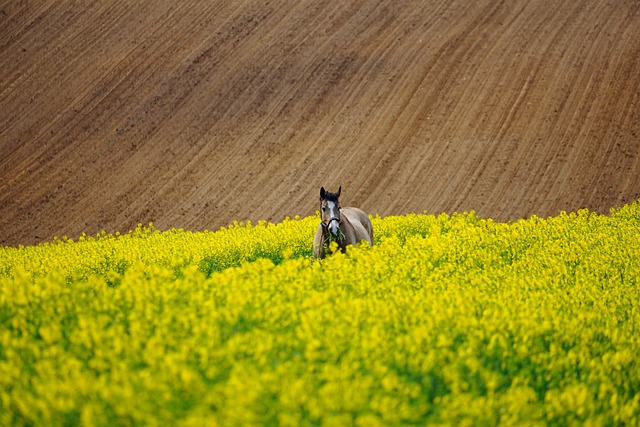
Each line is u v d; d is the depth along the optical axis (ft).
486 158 385.70
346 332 84.58
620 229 201.87
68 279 166.09
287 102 451.53
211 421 58.29
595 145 384.27
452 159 388.57
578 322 95.91
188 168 407.85
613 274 145.18
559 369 82.33
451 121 417.90
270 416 63.72
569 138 391.86
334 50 490.49
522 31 485.56
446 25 500.74
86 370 74.90
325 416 63.46
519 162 379.55
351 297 104.27
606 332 95.96
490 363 84.02
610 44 462.60
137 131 443.32
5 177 417.90
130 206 382.63
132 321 86.74
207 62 492.13
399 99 441.68
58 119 459.73
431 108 430.20
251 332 84.17
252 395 61.82
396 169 387.75
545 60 456.04
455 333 88.28
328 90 456.86
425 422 68.80
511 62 458.09
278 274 110.83
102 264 177.27
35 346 78.54
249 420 59.47
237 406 60.95
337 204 157.99
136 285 97.60
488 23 498.28
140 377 67.15
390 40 493.77
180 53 502.38
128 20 538.06
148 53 505.25
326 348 81.15
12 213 386.93
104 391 63.67
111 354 75.72
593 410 72.74
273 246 195.31
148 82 480.23
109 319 89.81
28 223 377.50
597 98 418.51
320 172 392.06
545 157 380.78
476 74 452.35
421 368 76.89
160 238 236.63
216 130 436.35
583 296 118.11
